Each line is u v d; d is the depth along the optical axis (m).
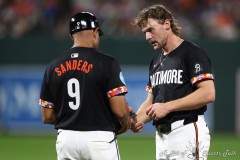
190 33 61.31
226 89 56.66
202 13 63.47
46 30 61.03
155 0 63.84
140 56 56.72
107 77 18.36
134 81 56.69
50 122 19.92
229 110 56.69
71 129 18.55
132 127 20.64
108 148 18.42
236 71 56.47
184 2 63.75
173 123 19.20
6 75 57.72
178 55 19.36
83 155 18.48
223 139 50.97
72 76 18.56
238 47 56.34
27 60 57.56
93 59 18.50
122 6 63.38
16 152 43.28
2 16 61.78
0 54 57.66
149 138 53.03
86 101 18.39
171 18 19.67
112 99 18.33
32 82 57.47
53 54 57.50
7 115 57.69
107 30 60.50
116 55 57.00
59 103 18.94
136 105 56.56
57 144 18.95
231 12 64.06
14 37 57.59
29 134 55.69
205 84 18.66
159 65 20.00
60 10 62.53
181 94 19.20
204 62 18.92
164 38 19.59
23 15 61.94
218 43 56.50
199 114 19.27
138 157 40.44
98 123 18.42
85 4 63.28
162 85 19.62
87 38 18.88
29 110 57.53
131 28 61.09
